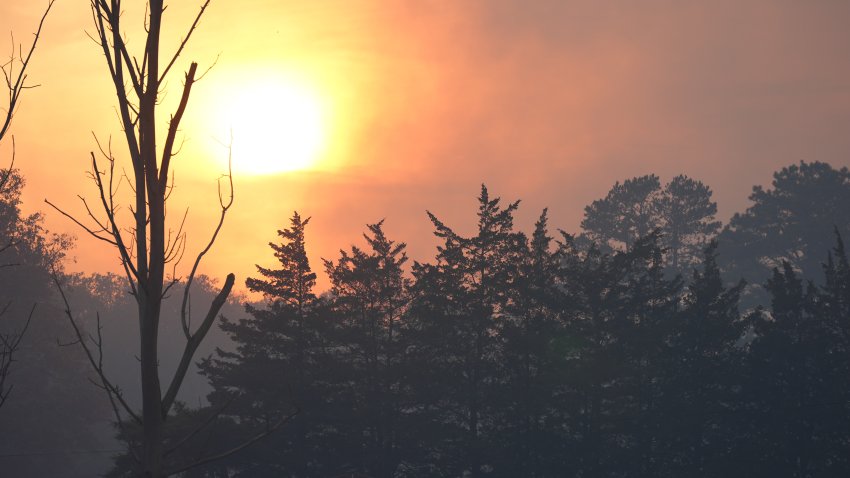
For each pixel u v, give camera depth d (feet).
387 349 393.29
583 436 356.38
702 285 364.99
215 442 289.12
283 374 357.00
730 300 360.48
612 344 358.23
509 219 401.49
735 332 350.84
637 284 369.30
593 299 366.22
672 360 350.43
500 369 373.20
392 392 384.27
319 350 390.01
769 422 323.37
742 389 333.01
